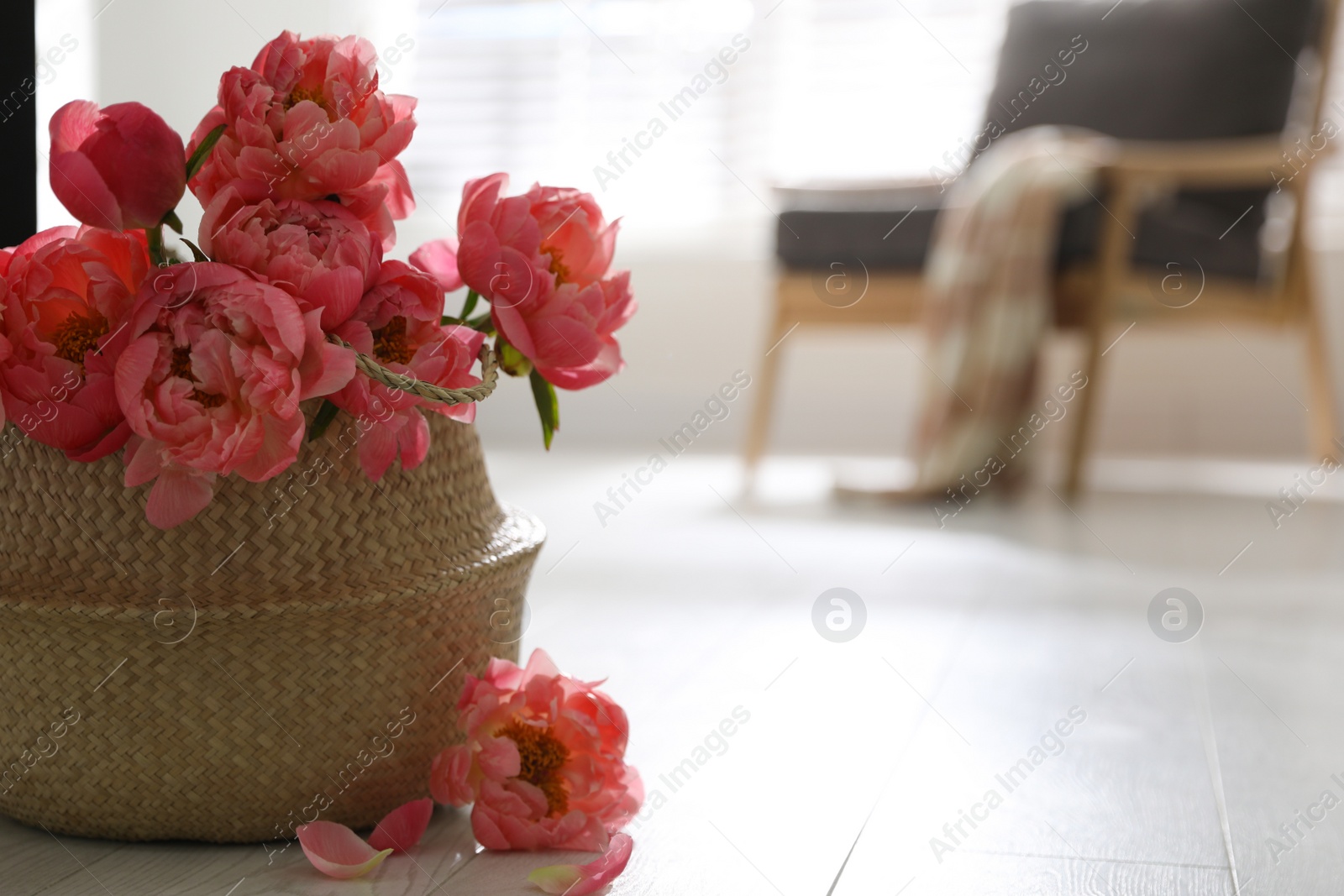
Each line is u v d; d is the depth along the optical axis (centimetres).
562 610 272
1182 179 456
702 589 302
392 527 177
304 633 173
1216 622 266
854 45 717
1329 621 268
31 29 201
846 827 184
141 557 171
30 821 178
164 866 173
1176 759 200
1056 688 224
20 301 170
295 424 168
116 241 173
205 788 174
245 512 172
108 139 169
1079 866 177
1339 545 386
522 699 177
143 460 168
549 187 182
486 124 745
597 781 177
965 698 220
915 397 706
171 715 172
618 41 736
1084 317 478
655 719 210
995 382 476
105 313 170
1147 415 666
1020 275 471
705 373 731
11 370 169
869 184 521
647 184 739
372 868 174
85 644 172
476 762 176
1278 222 532
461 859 176
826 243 505
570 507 457
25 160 201
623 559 347
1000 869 177
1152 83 546
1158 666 233
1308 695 221
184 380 167
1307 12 524
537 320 179
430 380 173
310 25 526
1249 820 186
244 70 172
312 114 170
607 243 183
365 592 174
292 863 174
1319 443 527
